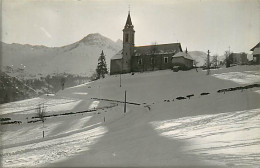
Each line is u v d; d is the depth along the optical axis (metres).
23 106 71.94
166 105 53.47
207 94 58.38
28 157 22.61
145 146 21.70
